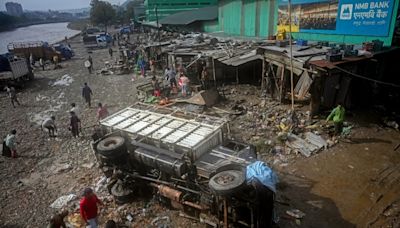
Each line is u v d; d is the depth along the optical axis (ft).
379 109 51.26
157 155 29.71
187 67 74.28
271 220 25.16
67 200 32.86
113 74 99.91
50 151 46.37
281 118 49.85
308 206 29.40
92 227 26.78
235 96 64.28
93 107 66.69
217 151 30.19
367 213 27.99
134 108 41.06
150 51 100.48
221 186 22.58
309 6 66.03
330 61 44.37
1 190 36.11
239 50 70.85
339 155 38.19
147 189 32.86
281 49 54.54
